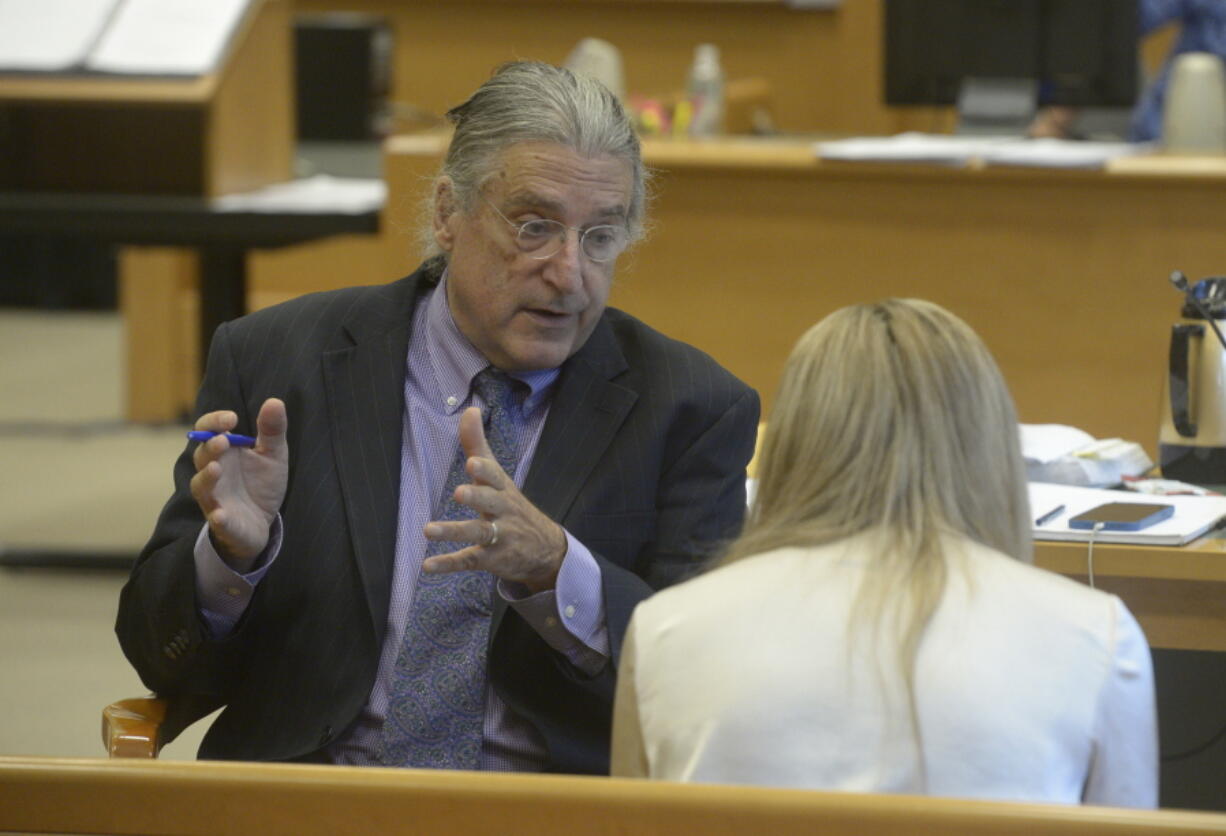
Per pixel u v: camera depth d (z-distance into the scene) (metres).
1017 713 4.04
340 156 18.92
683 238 12.57
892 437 4.42
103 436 21.92
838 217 12.37
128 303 22.16
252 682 6.00
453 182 6.00
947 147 12.38
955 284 12.30
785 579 4.27
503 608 5.78
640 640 4.32
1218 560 6.19
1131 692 4.15
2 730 11.55
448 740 5.75
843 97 25.14
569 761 5.71
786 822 3.49
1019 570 4.30
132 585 5.90
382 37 22.36
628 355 6.29
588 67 16.45
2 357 27.94
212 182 13.80
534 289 5.85
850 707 4.06
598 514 5.94
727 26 25.62
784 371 4.65
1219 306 7.54
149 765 3.71
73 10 13.88
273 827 3.67
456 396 6.14
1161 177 11.75
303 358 6.19
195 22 13.94
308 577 5.91
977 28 14.91
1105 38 14.66
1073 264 12.09
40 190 13.88
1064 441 7.68
